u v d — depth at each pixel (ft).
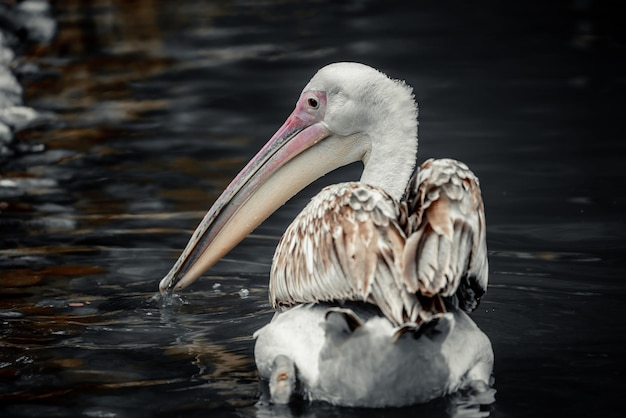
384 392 26.13
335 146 34.91
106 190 50.47
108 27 87.04
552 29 83.46
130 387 29.40
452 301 29.60
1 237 44.19
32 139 59.16
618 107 62.18
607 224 44.01
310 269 28.78
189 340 33.55
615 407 27.30
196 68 73.87
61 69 74.28
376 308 27.78
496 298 36.45
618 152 54.13
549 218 45.11
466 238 27.43
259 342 29.71
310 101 34.83
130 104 65.57
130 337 33.83
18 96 67.41
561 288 37.24
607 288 37.09
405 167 33.83
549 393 28.22
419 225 27.27
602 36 80.69
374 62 73.72
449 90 66.85
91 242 43.60
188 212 47.21
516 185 49.60
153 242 43.60
